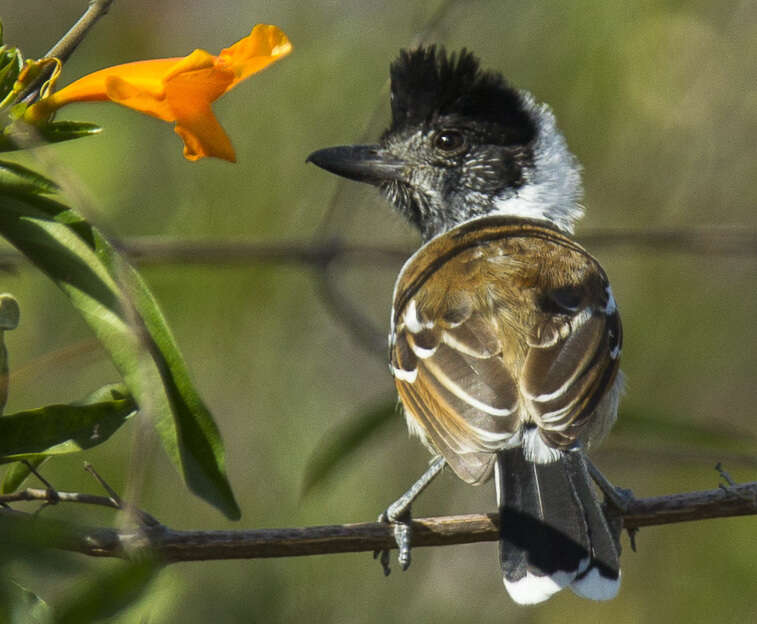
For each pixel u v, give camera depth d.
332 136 11.87
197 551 6.51
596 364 7.39
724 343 12.73
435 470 7.33
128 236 11.24
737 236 11.34
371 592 11.89
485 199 10.23
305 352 12.20
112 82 4.76
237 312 11.84
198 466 4.97
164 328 4.99
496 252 8.55
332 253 10.89
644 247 11.73
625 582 12.52
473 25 11.89
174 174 11.62
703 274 12.82
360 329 10.90
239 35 12.38
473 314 7.71
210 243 10.77
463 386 7.26
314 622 11.16
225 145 4.93
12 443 5.24
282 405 12.06
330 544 6.92
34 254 4.95
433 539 7.11
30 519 4.27
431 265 8.50
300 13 12.27
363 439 8.37
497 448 6.93
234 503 4.96
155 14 12.32
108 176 11.27
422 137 10.26
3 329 5.32
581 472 6.89
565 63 11.85
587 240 11.30
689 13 12.03
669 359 12.71
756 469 8.74
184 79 4.91
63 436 5.28
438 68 10.28
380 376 12.23
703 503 7.27
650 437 8.88
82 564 4.21
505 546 6.65
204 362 11.80
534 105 10.43
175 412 4.96
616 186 12.30
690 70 12.09
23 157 8.14
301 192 11.73
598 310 7.84
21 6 12.37
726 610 12.20
